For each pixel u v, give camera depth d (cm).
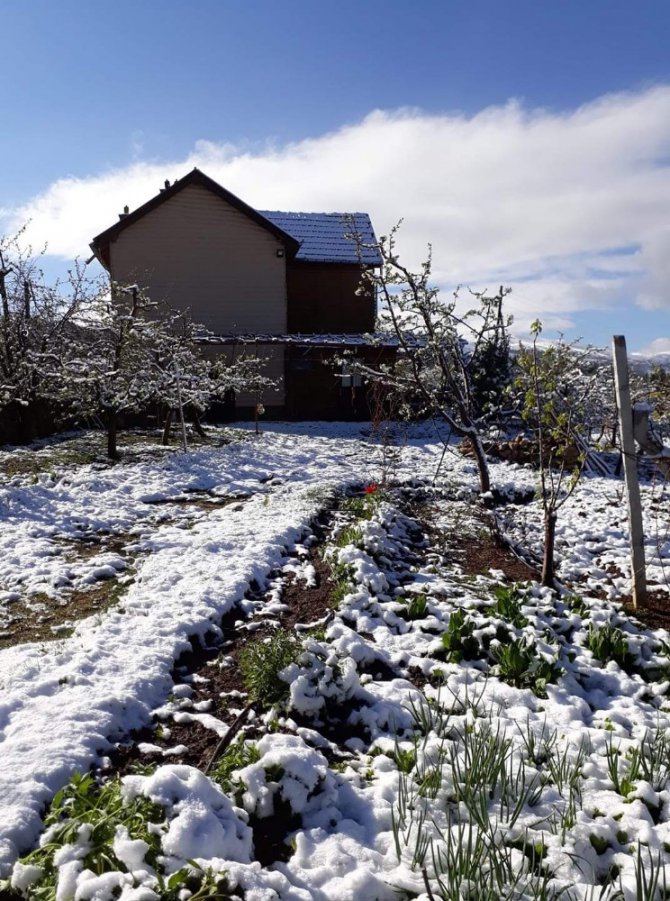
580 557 781
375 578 635
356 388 2345
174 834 270
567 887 276
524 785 341
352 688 430
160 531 809
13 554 702
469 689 462
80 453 1255
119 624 516
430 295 1048
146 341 1439
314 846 304
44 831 304
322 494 993
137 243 2289
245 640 527
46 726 370
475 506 995
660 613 627
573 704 453
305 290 2475
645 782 352
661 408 786
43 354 1321
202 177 2261
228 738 387
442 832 315
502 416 1434
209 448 1368
